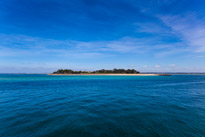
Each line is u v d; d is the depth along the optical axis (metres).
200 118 6.93
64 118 6.98
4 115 7.43
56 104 10.30
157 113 7.84
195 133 5.27
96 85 28.61
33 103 10.67
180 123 6.24
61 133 5.29
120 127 5.85
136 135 5.14
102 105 9.96
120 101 11.49
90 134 5.22
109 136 5.07
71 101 11.50
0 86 26.06
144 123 6.29
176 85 28.22
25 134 5.21
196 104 10.25
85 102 11.08
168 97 13.54
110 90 19.67
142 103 10.67
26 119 6.81
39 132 5.37
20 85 28.50
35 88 22.47
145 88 22.39
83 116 7.32
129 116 7.31
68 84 31.22
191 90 19.53
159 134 5.20
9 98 13.02
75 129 5.64
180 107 9.27
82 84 31.36
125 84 31.27
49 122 6.41
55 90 19.73
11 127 5.80
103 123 6.30
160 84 30.94
